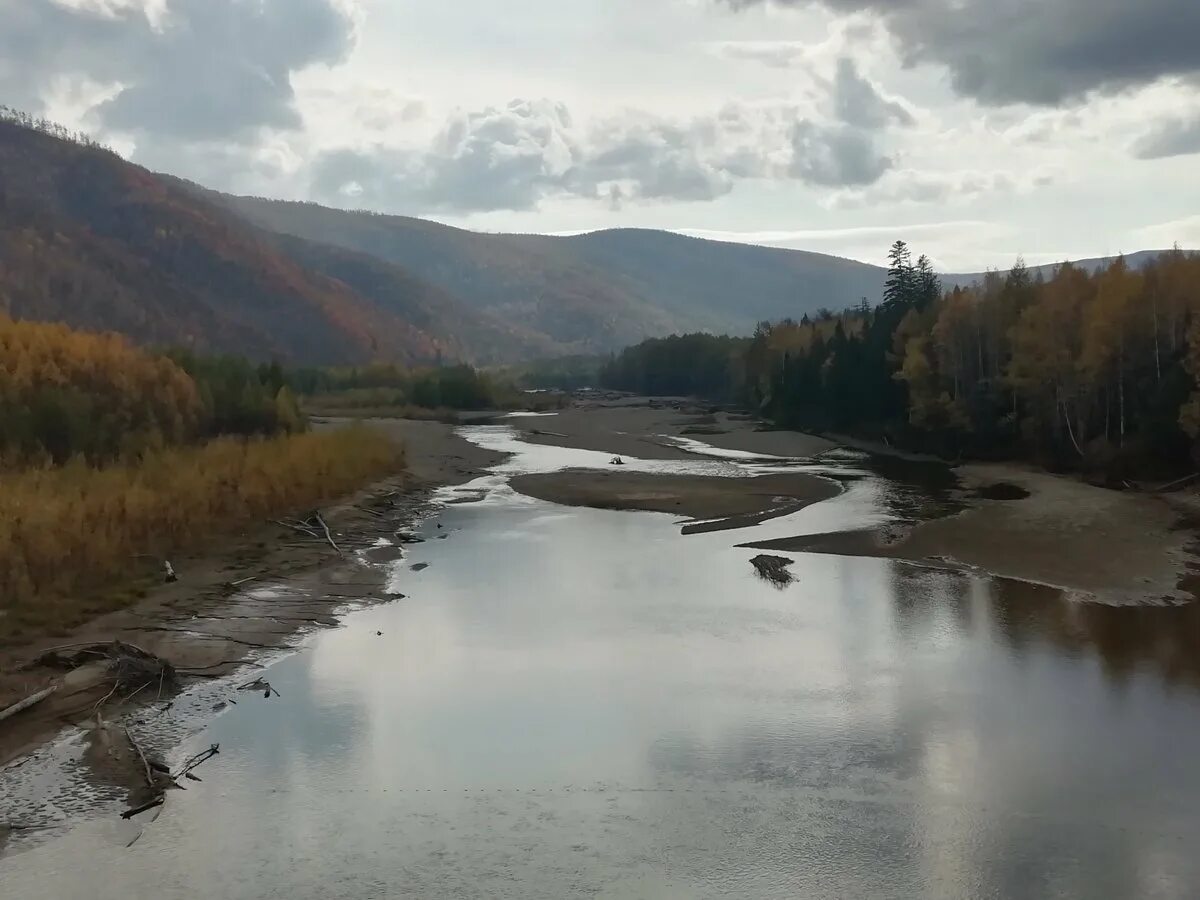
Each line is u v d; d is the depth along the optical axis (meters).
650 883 12.01
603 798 14.09
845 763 15.13
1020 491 42.38
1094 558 27.66
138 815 13.48
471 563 28.80
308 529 31.73
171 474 32.34
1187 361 41.44
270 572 26.28
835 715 16.95
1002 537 30.95
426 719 16.84
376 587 25.61
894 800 13.98
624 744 15.87
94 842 12.80
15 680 17.55
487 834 13.10
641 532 33.81
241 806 13.77
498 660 19.88
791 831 13.20
